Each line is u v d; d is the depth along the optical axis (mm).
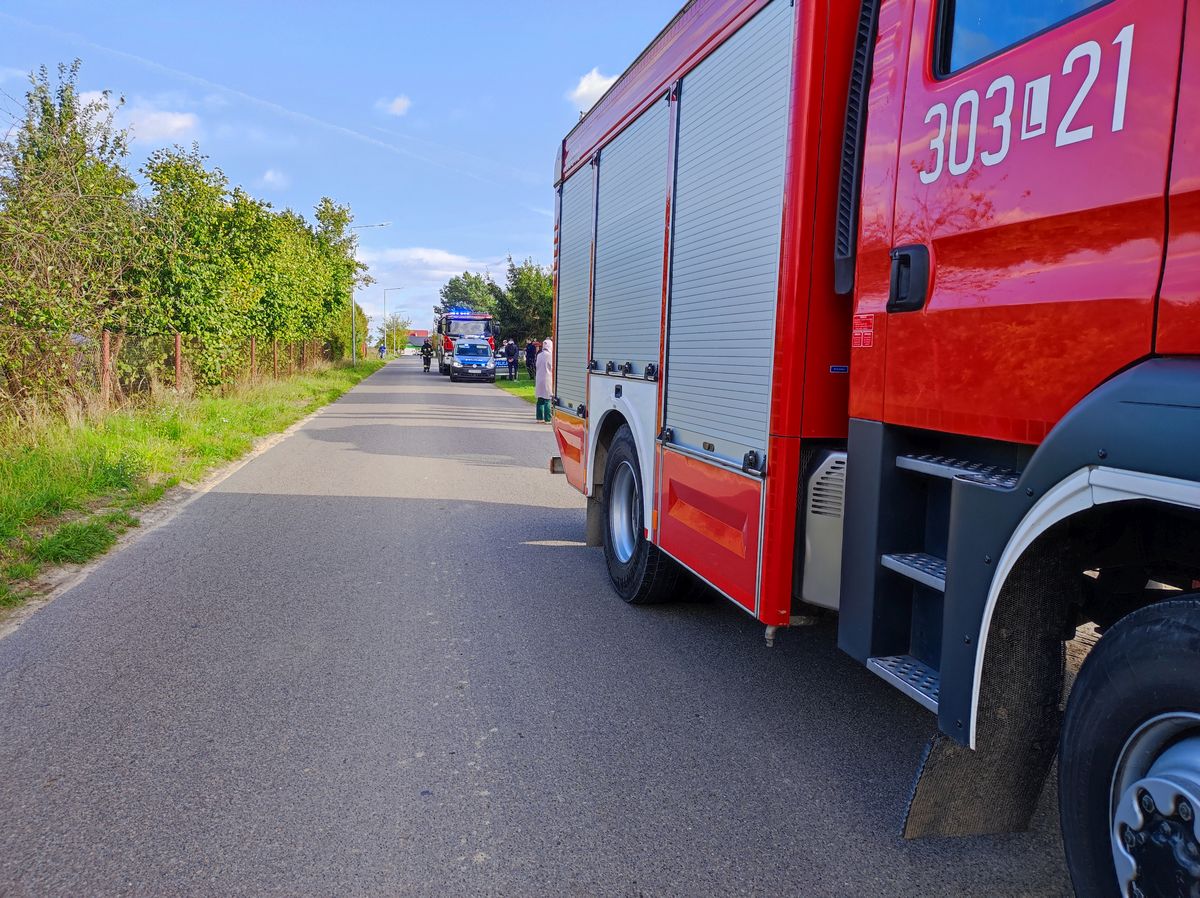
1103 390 1986
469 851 2871
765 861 2830
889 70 2928
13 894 2594
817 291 3383
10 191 11047
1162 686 1861
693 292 4453
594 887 2686
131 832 2949
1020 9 2352
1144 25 1940
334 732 3766
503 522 8531
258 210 21328
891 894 2654
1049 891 2670
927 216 2693
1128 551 2359
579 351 7066
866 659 2973
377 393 29719
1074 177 2127
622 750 3639
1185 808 1817
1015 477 2420
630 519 5848
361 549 7242
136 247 14039
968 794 2717
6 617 5297
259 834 2951
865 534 2996
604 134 6277
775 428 3463
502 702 4129
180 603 5625
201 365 17297
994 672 2418
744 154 3826
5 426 10070
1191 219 1832
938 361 2639
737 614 5625
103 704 4023
